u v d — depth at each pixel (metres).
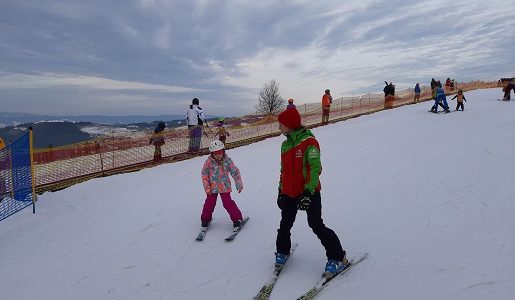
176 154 14.05
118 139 12.30
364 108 28.84
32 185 7.36
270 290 3.84
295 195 3.98
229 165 5.66
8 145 7.20
